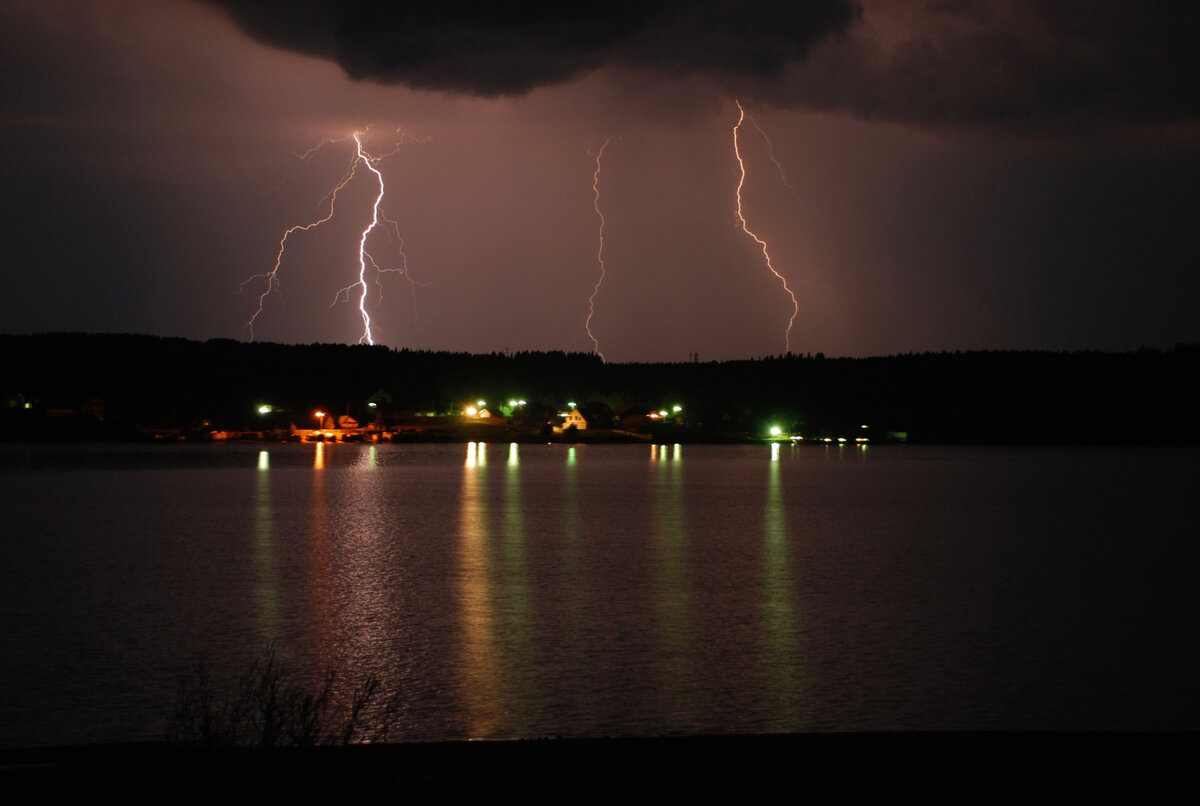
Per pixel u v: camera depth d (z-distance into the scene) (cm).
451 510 5512
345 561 3497
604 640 2269
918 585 3038
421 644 2219
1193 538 4309
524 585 3002
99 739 1570
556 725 1670
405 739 1593
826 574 3247
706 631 2372
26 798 970
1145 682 1952
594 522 4909
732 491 7138
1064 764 1115
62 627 2378
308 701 1338
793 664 2069
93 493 6550
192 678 1919
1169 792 1037
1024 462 12431
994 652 2181
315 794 995
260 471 9275
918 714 1748
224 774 1043
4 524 4694
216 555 3638
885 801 1012
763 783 1055
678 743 1178
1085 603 2750
